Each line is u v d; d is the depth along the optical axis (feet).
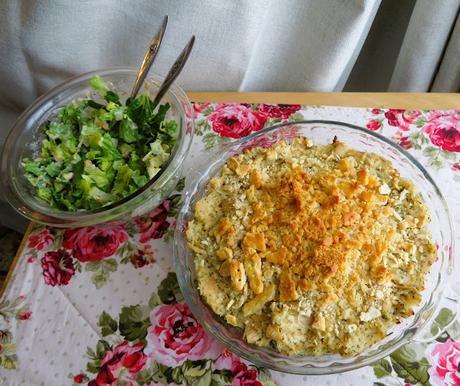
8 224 4.81
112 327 2.44
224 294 2.31
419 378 2.14
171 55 3.58
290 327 2.15
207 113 3.25
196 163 3.01
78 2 3.03
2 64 3.55
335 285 2.19
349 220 2.31
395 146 2.65
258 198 2.53
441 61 3.77
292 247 2.28
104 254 2.71
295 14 3.43
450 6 3.20
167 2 3.14
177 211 2.84
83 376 2.29
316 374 2.06
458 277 2.37
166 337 2.38
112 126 2.81
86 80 3.13
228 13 3.22
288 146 2.77
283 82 4.08
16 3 3.01
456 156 2.81
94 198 2.60
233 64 3.67
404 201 2.49
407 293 2.22
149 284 2.57
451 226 2.42
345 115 3.09
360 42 4.01
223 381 2.22
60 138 2.83
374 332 2.14
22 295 2.60
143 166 2.69
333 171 2.57
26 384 2.30
